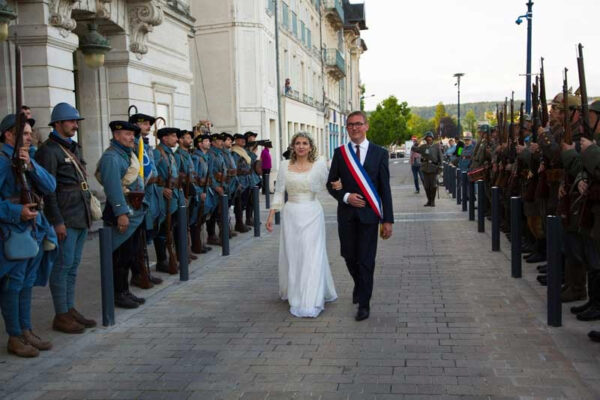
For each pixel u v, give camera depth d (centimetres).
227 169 1134
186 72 1677
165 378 470
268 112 2583
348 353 511
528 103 1742
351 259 632
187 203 891
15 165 491
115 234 657
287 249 650
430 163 1655
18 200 500
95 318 638
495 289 707
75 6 1108
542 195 696
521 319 588
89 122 1315
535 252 858
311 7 3853
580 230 546
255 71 2456
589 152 499
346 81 5984
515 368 464
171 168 825
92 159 1320
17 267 503
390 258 916
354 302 663
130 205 666
